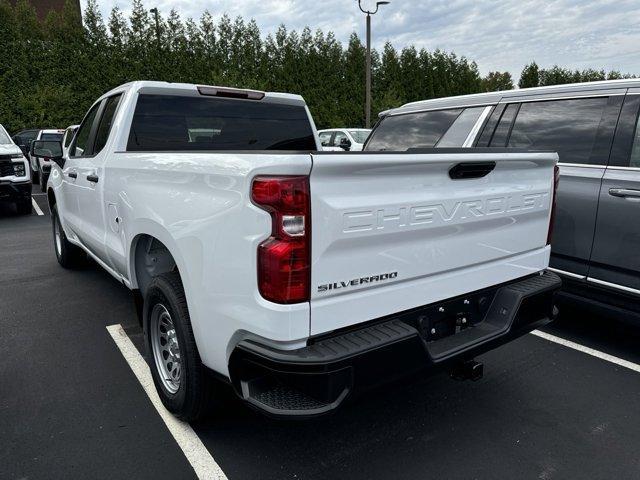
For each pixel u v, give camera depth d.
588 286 3.86
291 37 31.52
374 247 2.19
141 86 3.79
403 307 2.36
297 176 1.94
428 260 2.41
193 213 2.38
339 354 2.00
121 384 3.37
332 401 2.02
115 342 4.04
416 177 2.28
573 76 58.34
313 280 2.02
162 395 2.97
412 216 2.28
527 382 3.41
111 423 2.91
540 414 3.02
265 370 2.14
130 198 3.14
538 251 3.07
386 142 5.41
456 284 2.59
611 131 3.80
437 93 37.44
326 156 1.96
